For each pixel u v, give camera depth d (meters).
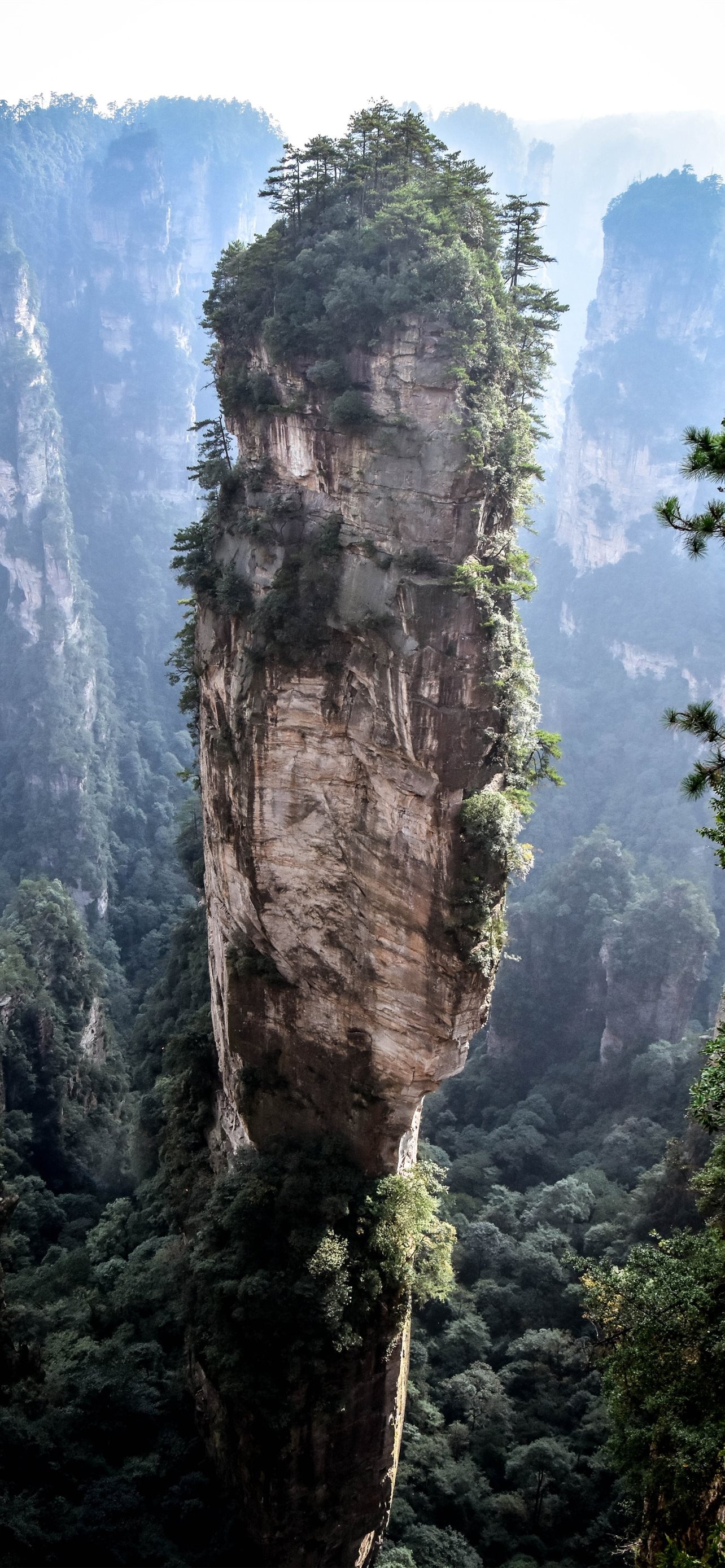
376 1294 37.66
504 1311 59.28
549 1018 89.56
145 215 180.12
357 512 37.47
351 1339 36.56
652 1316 29.56
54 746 129.50
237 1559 38.59
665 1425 28.00
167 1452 41.56
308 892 40.44
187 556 46.34
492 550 36.47
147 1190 57.34
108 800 132.88
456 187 40.12
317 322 37.81
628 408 142.75
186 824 73.19
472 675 34.88
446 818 35.72
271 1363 37.56
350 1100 40.66
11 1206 54.09
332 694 38.03
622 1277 31.81
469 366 35.41
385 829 37.53
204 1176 47.59
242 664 40.78
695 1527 26.12
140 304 181.88
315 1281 36.94
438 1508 47.44
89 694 140.12
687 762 123.00
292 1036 41.94
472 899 35.62
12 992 73.62
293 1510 38.34
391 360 36.28
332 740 38.44
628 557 142.38
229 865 43.22
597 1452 47.66
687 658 129.50
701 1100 26.67
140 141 178.62
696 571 134.25
